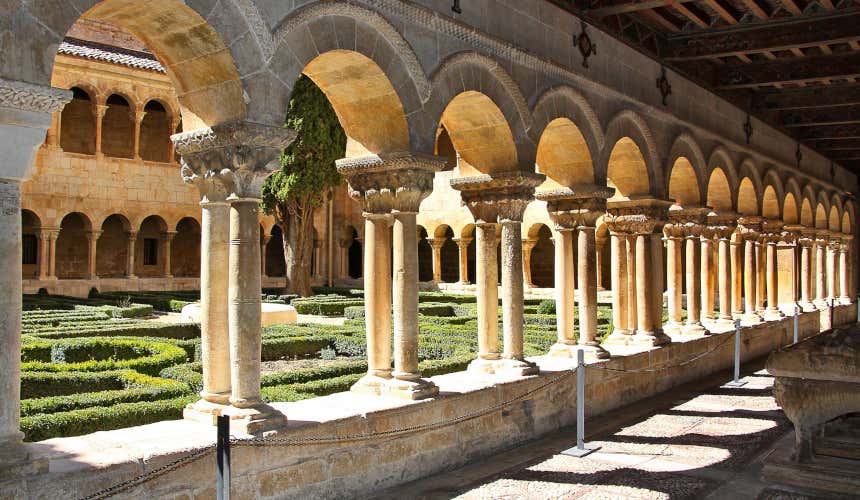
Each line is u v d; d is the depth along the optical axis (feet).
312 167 86.79
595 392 33.30
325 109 86.28
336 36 21.57
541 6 31.37
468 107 28.91
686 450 26.84
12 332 14.61
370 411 21.77
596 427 30.96
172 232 100.63
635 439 28.68
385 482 22.21
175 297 85.92
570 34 33.27
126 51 99.55
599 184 35.22
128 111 103.81
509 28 29.30
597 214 35.06
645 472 23.94
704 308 52.54
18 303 14.75
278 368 40.88
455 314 73.97
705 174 46.68
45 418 22.22
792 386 22.90
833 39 37.19
